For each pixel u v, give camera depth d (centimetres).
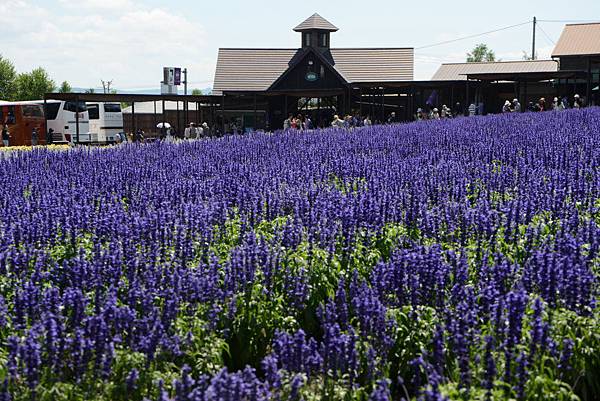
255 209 1075
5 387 566
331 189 1283
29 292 698
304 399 609
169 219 960
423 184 1230
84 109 5397
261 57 6906
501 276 736
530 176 1269
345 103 6462
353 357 626
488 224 896
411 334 706
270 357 582
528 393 597
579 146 1716
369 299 704
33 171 1703
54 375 616
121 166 1692
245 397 539
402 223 1020
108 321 655
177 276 755
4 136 4828
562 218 994
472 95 6200
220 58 6912
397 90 6512
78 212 1022
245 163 1741
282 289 809
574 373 666
